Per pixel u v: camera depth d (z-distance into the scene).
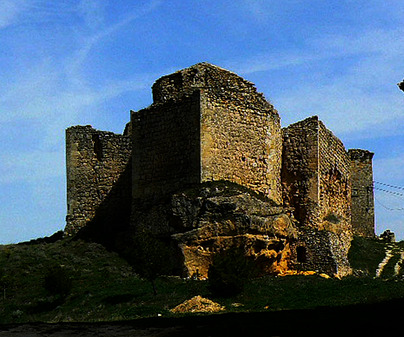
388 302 26.09
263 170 38.94
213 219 34.62
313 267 38.41
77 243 42.19
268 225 35.38
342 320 22.55
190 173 36.66
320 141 41.41
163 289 31.97
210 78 38.00
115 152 45.22
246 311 26.89
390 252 46.97
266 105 39.72
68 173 45.56
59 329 24.34
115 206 44.66
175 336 21.69
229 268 30.31
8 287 35.19
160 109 38.59
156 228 36.62
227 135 37.56
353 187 58.44
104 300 31.47
